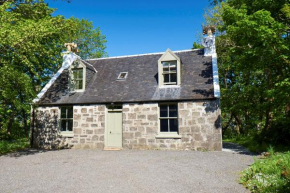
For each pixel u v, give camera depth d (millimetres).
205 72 13828
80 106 14070
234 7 13875
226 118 26594
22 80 11406
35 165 9039
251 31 10109
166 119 13109
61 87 15719
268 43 10078
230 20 11336
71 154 11492
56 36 13820
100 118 13609
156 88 13641
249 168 7203
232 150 11984
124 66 16391
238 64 12438
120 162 9086
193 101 12383
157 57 16375
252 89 17016
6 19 11523
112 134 13531
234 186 5781
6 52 11305
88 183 6312
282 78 11625
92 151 12383
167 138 12523
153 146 12656
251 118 22156
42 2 17484
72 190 5754
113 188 5812
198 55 15523
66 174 7398
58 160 9945
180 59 15094
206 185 5918
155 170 7625
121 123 13500
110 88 14539
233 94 20562
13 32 10352
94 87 14977
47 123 14570
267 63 11703
